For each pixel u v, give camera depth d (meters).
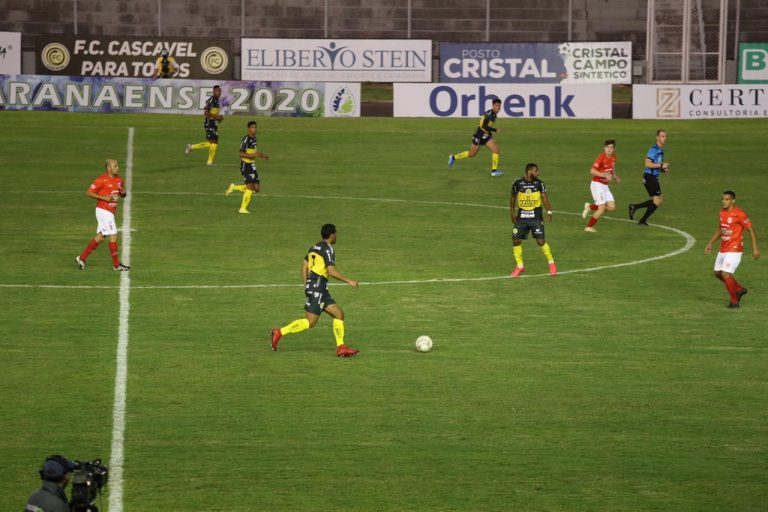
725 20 168.25
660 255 87.12
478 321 67.00
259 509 39.72
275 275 78.38
